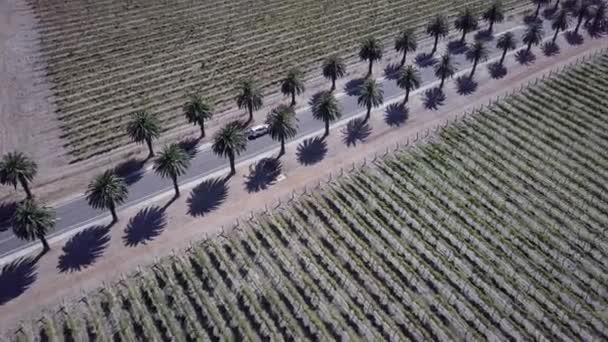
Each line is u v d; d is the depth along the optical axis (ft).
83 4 369.91
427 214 210.38
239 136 221.05
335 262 188.65
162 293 178.29
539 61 314.76
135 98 276.62
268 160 235.40
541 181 227.81
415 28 345.31
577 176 229.86
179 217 206.90
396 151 242.78
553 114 268.21
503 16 340.18
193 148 240.73
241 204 213.46
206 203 213.25
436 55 315.78
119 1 376.68
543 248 197.77
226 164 232.53
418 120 262.67
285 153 239.30
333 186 223.30
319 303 175.83
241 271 186.39
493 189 223.92
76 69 298.56
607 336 167.02
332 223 205.67
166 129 253.85
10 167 199.31
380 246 196.44
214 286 180.65
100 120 259.39
